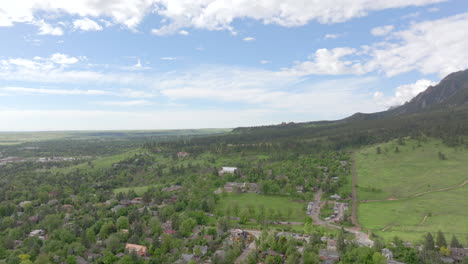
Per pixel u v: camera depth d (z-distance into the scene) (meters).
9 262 126.69
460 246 129.88
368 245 141.25
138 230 161.62
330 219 190.50
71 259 130.75
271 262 125.81
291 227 177.88
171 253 140.12
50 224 170.00
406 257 123.62
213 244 147.75
